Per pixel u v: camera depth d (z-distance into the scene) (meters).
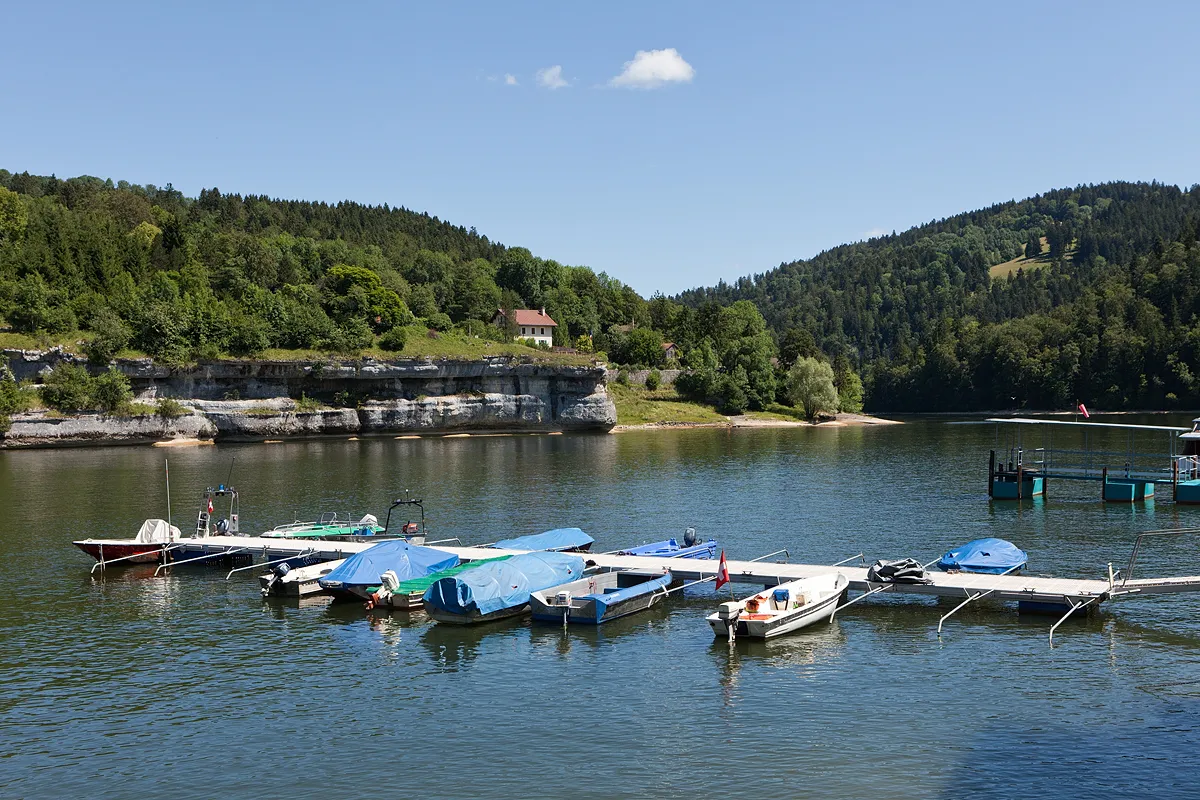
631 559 56.22
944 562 54.12
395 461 122.88
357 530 67.81
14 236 184.25
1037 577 49.59
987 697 35.34
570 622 46.66
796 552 63.28
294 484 98.00
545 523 75.31
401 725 33.62
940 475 105.44
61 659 41.38
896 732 32.25
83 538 68.62
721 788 28.36
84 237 176.00
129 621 47.50
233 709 35.31
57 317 146.00
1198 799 27.39
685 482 100.81
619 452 137.38
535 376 179.50
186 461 121.12
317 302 186.62
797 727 32.84
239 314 161.25
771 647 42.12
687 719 33.75
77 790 28.91
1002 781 28.61
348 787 28.89
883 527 72.19
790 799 27.62
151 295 160.38
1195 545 63.47
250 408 154.88
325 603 51.22
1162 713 33.53
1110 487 84.12
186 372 150.62
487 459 126.00
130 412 144.50
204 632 45.56
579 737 32.31
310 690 37.31
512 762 30.41
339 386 164.88
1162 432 164.25
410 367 166.62
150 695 36.84
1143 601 48.66
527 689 37.16
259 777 29.66
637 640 43.59
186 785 29.17
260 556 59.56
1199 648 40.72
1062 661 39.28
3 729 33.53
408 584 50.47
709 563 54.69
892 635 43.56
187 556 61.78
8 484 96.94
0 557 62.66
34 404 138.12
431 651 42.25
